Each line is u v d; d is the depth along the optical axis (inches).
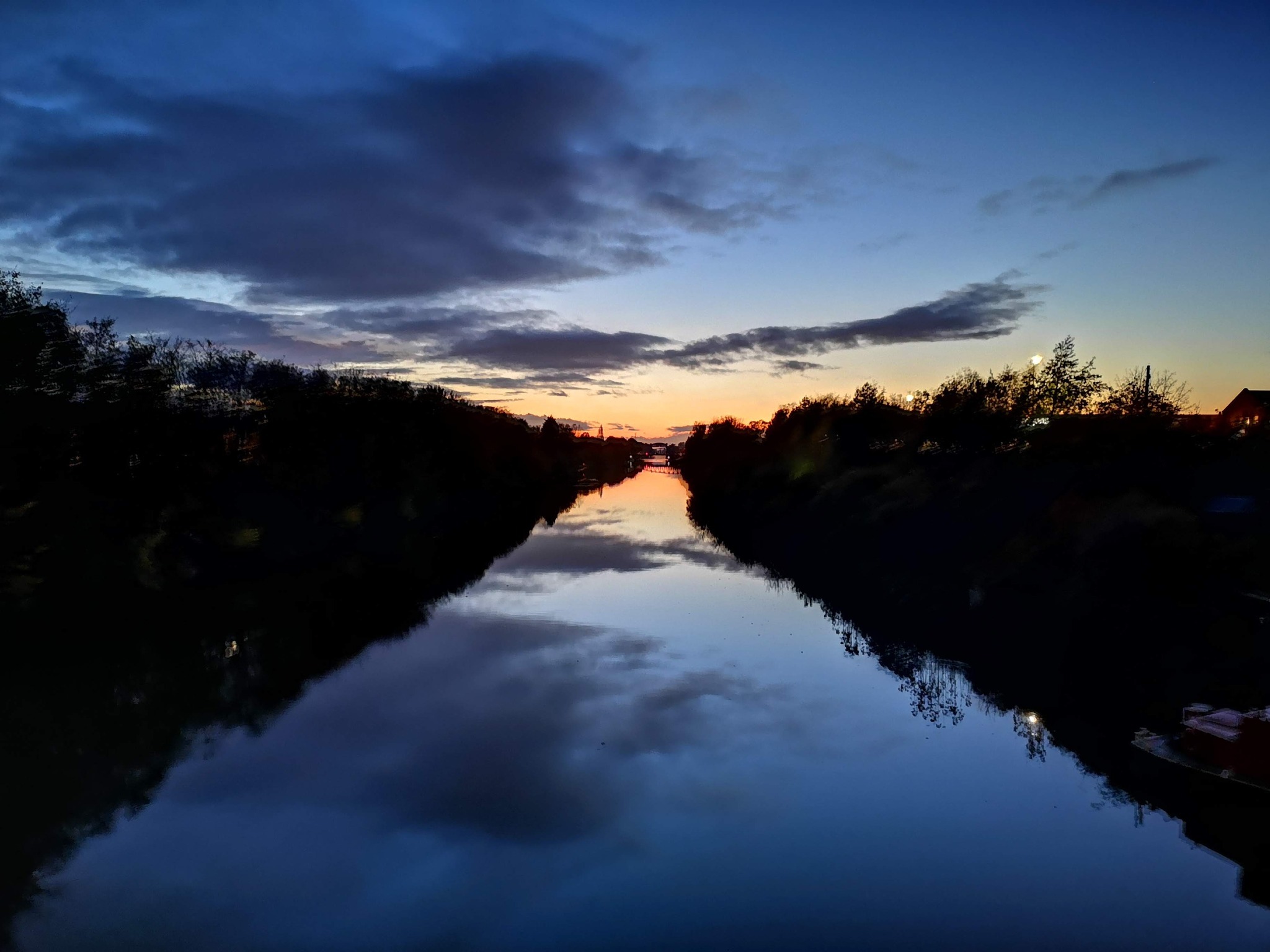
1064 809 353.1
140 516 745.0
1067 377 946.7
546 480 3223.4
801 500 1472.7
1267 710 359.6
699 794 372.5
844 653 634.8
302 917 276.5
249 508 968.3
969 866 306.8
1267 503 603.2
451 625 734.5
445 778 390.6
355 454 1250.0
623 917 275.4
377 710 492.7
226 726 464.1
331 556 1151.0
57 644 633.6
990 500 892.6
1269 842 321.1
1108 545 642.8
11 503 613.6
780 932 265.6
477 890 292.8
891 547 967.0
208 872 305.7
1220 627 496.4
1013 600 682.2
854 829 337.4
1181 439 727.1
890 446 1317.7
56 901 285.6
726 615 785.6
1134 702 463.5
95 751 428.1
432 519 1606.8
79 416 686.5
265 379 1133.7
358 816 350.0
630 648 652.1
